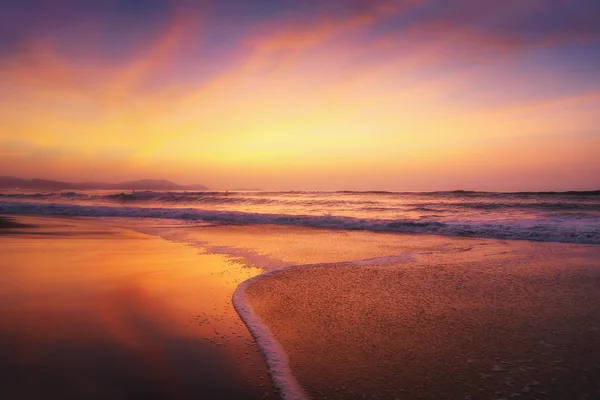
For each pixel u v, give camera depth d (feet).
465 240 36.29
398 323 13.87
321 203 93.86
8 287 18.07
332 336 12.73
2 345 11.68
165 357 11.09
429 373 10.18
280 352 11.50
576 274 20.98
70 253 27.66
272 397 9.05
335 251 30.01
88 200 117.50
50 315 14.35
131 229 45.70
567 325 13.39
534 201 81.92
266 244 33.63
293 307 15.75
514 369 10.32
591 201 78.48
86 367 10.39
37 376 9.84
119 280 19.75
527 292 17.60
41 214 69.82
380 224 47.24
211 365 10.66
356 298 16.98
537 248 30.50
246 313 14.85
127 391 9.23
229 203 99.96
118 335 12.63
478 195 110.73
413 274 21.58
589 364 10.50
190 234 41.09
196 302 16.28
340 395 9.15
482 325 13.55
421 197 110.73
